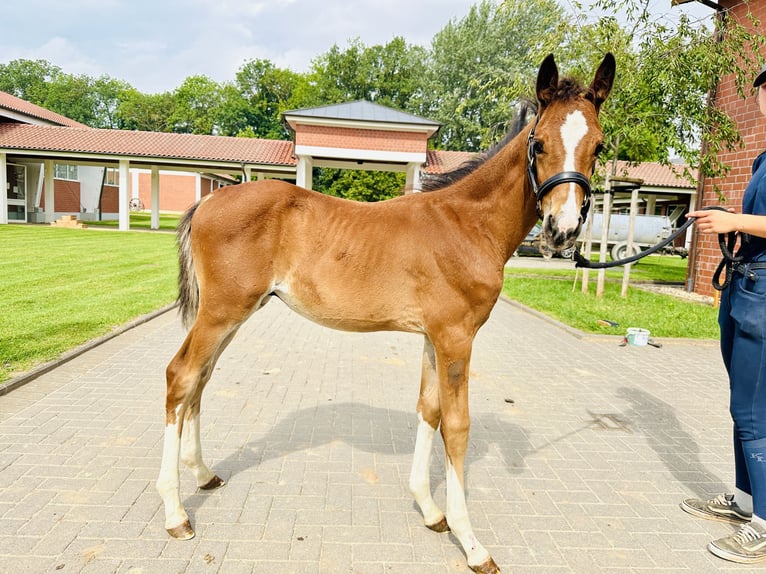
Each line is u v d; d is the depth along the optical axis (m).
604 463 3.46
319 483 3.05
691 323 8.04
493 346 6.61
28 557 2.28
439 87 38.72
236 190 2.62
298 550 2.42
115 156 22.03
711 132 9.21
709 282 10.93
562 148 2.17
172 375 2.55
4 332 5.84
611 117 9.01
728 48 8.82
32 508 2.65
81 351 5.41
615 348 6.63
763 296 2.36
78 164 24.66
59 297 8.03
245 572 2.26
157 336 6.27
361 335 6.94
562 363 5.88
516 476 3.24
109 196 33.94
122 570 2.23
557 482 3.19
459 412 2.43
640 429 4.06
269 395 4.51
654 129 9.00
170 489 2.50
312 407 4.26
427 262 2.42
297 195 2.62
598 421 4.21
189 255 2.71
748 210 2.51
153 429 3.64
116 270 11.05
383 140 19.42
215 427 3.79
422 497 2.62
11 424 3.65
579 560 2.45
